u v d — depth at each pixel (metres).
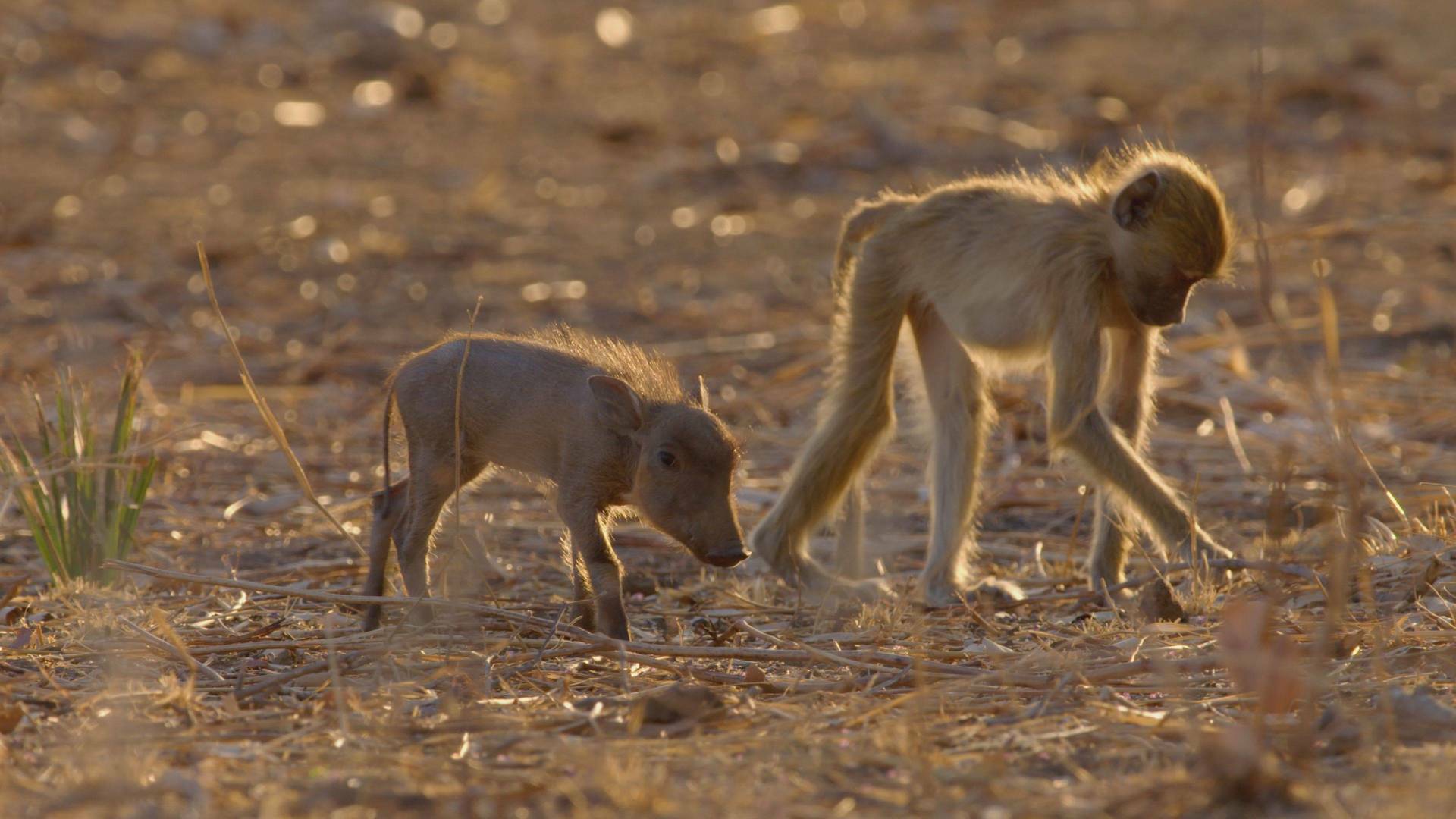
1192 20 44.69
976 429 11.62
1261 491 14.00
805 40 43.94
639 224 27.39
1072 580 11.71
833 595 11.23
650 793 6.51
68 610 10.25
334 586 11.52
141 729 7.62
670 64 41.31
